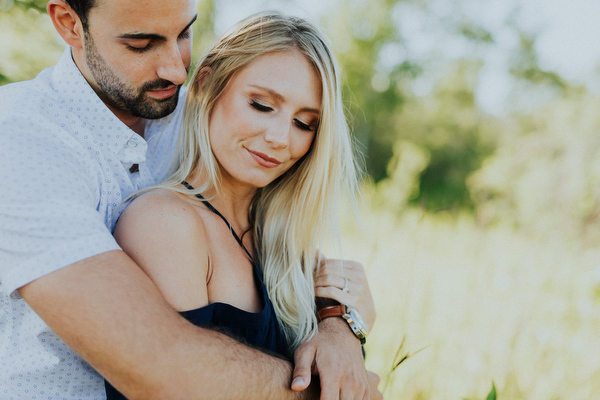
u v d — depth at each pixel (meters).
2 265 0.96
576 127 9.22
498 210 5.66
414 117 18.77
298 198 1.51
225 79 1.31
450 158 18.62
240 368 1.03
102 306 0.89
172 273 1.09
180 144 1.42
